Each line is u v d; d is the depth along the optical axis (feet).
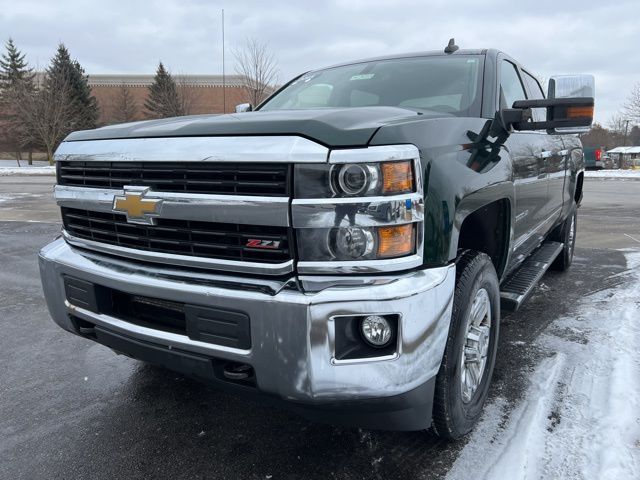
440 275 6.09
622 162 125.18
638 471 6.64
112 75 170.09
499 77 10.13
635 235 25.14
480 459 7.15
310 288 5.64
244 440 7.91
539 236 12.90
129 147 6.81
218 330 6.08
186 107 138.41
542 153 11.28
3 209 37.78
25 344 12.01
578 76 8.49
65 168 8.04
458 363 6.97
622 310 12.83
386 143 5.69
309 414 6.22
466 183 6.67
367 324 5.77
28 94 135.85
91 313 7.50
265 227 5.88
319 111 6.68
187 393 9.48
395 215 5.63
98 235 7.61
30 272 18.85
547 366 9.89
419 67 10.71
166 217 6.44
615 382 8.94
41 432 8.24
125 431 8.23
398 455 7.34
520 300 9.71
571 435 7.53
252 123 6.19
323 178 5.58
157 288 6.46
